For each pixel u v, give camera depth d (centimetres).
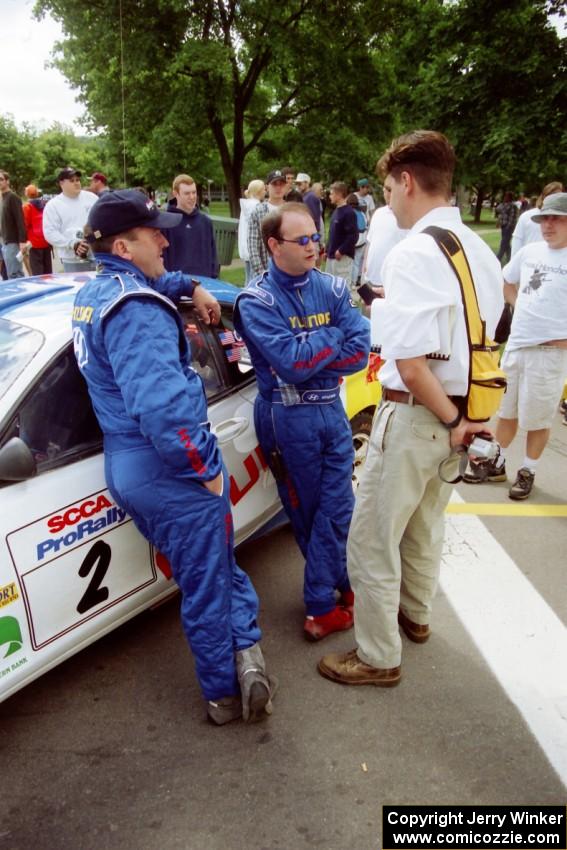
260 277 246
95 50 1644
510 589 309
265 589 311
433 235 187
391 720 232
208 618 214
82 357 202
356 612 243
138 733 227
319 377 245
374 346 217
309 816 195
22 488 203
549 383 373
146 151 1761
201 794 203
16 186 4675
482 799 201
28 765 214
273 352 229
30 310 243
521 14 936
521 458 464
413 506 221
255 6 1537
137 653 268
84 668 260
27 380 211
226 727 229
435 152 191
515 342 380
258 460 293
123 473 204
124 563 233
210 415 270
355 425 365
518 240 559
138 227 199
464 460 204
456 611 293
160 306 192
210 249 536
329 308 248
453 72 995
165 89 1719
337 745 221
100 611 227
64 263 644
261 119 1981
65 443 218
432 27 1052
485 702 240
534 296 367
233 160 1902
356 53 1727
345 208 888
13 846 187
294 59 1653
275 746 221
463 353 192
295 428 247
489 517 378
